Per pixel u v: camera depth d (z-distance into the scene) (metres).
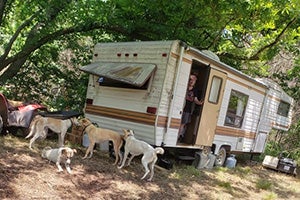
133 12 9.71
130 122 7.18
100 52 8.22
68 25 10.89
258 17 9.09
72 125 7.66
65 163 5.58
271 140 15.91
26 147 6.34
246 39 12.12
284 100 12.34
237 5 8.38
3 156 5.48
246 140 10.39
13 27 12.33
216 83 8.08
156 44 7.01
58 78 10.93
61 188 4.79
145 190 5.64
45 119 6.45
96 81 8.06
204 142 8.11
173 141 7.21
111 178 5.79
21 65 10.41
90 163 6.34
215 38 10.27
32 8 9.83
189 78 7.29
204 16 8.98
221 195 6.43
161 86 6.74
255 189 7.59
